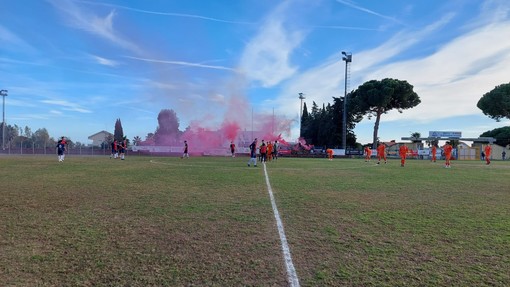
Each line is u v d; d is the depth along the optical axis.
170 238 5.67
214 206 8.42
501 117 63.31
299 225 6.62
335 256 4.88
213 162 28.45
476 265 4.57
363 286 3.91
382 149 29.97
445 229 6.39
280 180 14.56
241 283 3.95
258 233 6.03
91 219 6.92
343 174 18.16
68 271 4.23
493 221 7.06
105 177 14.99
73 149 52.69
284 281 4.02
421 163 33.97
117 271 4.25
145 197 9.63
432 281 4.06
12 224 6.46
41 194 9.98
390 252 5.07
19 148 52.88
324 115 63.88
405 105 57.78
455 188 12.50
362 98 57.72
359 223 6.82
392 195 10.55
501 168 25.78
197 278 4.07
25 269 4.28
